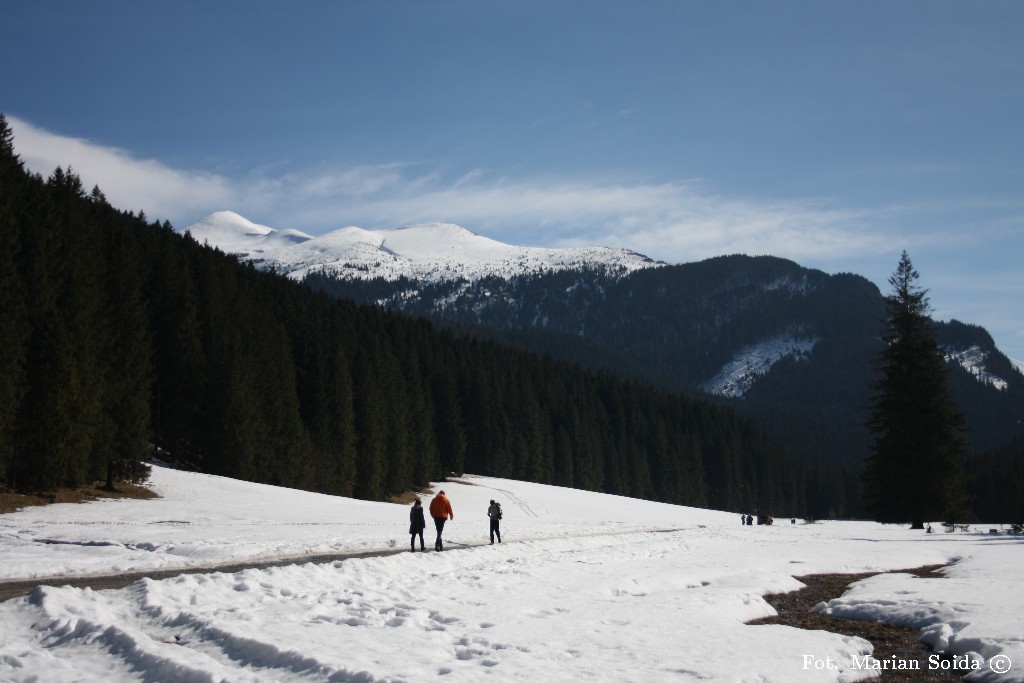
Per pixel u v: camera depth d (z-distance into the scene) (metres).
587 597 15.93
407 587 16.33
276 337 72.88
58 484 39.16
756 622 15.19
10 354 35.97
